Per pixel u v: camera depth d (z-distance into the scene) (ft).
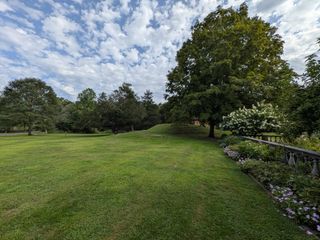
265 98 48.49
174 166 19.62
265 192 12.67
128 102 84.48
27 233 8.27
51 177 15.94
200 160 22.94
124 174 16.56
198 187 13.51
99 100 86.63
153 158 23.80
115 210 10.18
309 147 15.37
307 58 11.95
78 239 7.82
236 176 16.22
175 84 61.93
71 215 9.71
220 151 30.45
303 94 12.11
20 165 20.40
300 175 12.50
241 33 52.26
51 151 30.48
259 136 35.73
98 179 15.23
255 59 53.98
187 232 8.27
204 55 56.18
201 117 50.96
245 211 10.05
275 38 57.36
